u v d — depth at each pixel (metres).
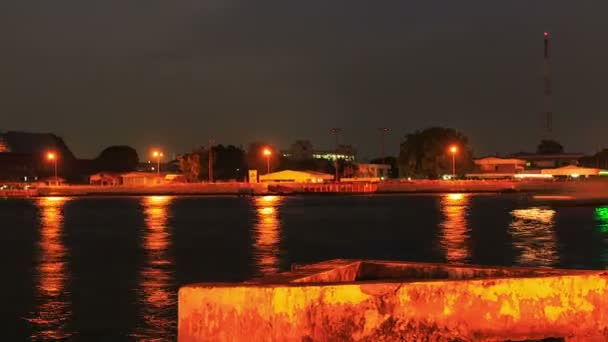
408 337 7.05
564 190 125.69
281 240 48.06
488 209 85.50
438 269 9.05
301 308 6.89
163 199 134.50
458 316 7.12
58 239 51.00
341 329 6.95
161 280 28.33
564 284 7.28
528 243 42.97
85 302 22.77
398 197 130.62
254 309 6.86
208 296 6.91
